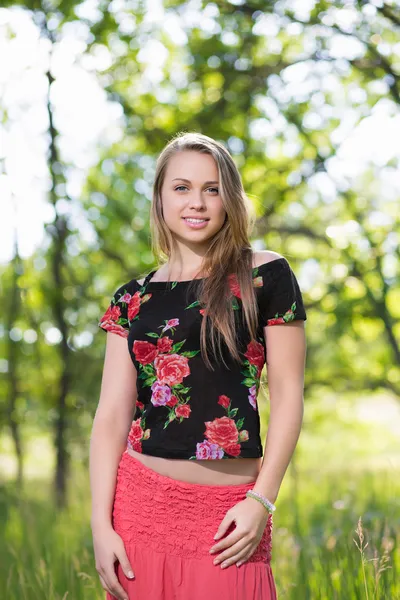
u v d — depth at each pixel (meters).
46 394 11.10
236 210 2.48
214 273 2.45
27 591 4.13
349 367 12.02
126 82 10.09
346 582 3.46
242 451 2.31
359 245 9.81
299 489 8.16
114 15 9.47
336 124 9.58
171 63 9.83
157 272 2.63
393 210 10.20
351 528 4.73
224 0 8.94
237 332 2.37
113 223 11.22
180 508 2.32
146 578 2.33
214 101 9.55
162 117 10.04
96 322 10.80
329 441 16.17
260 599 2.27
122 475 2.46
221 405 2.35
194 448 2.33
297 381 2.38
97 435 2.54
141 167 11.11
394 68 9.02
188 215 2.49
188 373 2.38
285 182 9.88
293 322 2.41
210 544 2.28
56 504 8.94
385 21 8.64
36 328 11.10
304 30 8.83
